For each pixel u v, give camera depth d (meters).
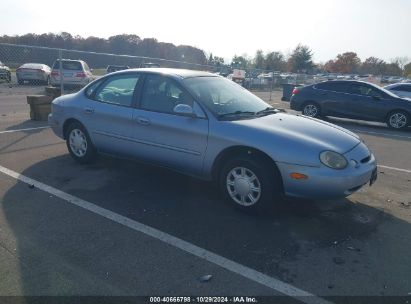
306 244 3.59
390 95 11.66
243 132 4.12
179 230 3.79
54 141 7.39
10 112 11.62
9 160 5.96
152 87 4.91
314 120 4.88
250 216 4.16
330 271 3.16
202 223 3.96
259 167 4.01
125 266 3.12
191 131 4.41
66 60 17.06
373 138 9.69
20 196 4.51
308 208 4.43
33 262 3.14
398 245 3.65
